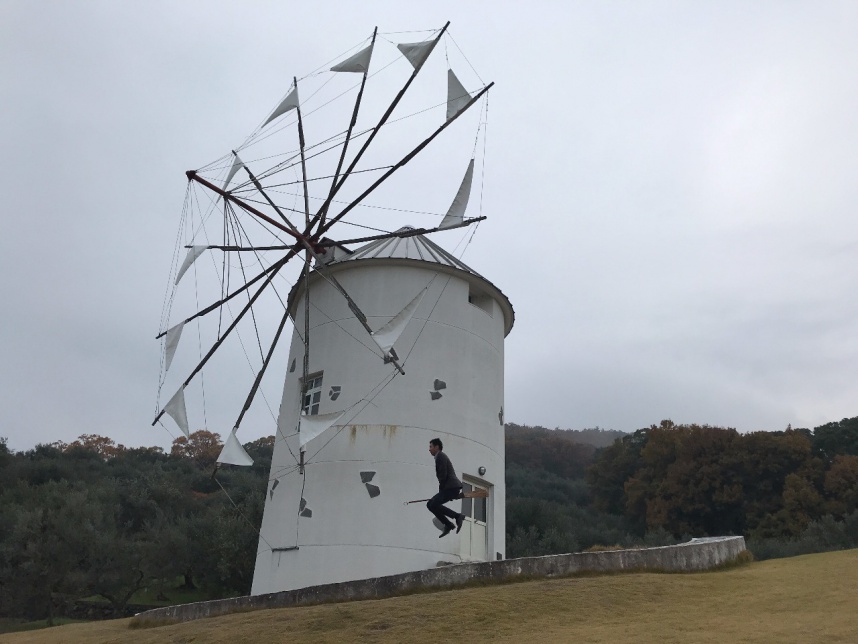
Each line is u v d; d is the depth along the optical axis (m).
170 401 20.94
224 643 12.65
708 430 65.50
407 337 20.22
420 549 18.23
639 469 71.19
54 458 79.56
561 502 78.62
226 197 20.33
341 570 18.03
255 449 93.81
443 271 21.34
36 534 39.69
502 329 23.23
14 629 37.34
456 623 11.93
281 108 21.31
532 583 13.96
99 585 39.69
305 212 21.41
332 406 20.00
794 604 11.66
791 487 57.06
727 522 60.34
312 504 19.03
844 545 44.00
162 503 59.25
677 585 13.68
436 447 14.18
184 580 51.28
